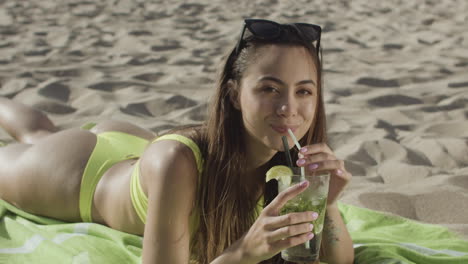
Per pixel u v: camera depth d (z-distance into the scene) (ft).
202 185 7.14
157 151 7.06
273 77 6.35
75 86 19.42
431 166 13.51
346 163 13.30
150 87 20.16
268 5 37.50
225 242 7.32
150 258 6.80
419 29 31.17
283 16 34.06
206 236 7.36
